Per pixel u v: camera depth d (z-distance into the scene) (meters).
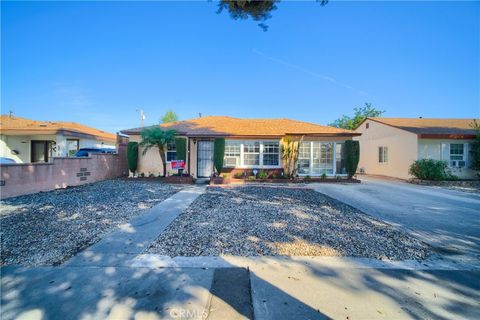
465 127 16.69
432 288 3.00
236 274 3.27
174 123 16.97
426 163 13.77
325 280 3.15
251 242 4.39
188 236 4.66
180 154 13.02
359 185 12.41
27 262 3.56
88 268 3.40
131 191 9.72
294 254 3.92
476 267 3.56
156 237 4.60
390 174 17.39
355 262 3.66
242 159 14.38
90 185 11.27
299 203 7.82
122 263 3.56
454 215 6.55
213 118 18.70
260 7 5.65
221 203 7.62
